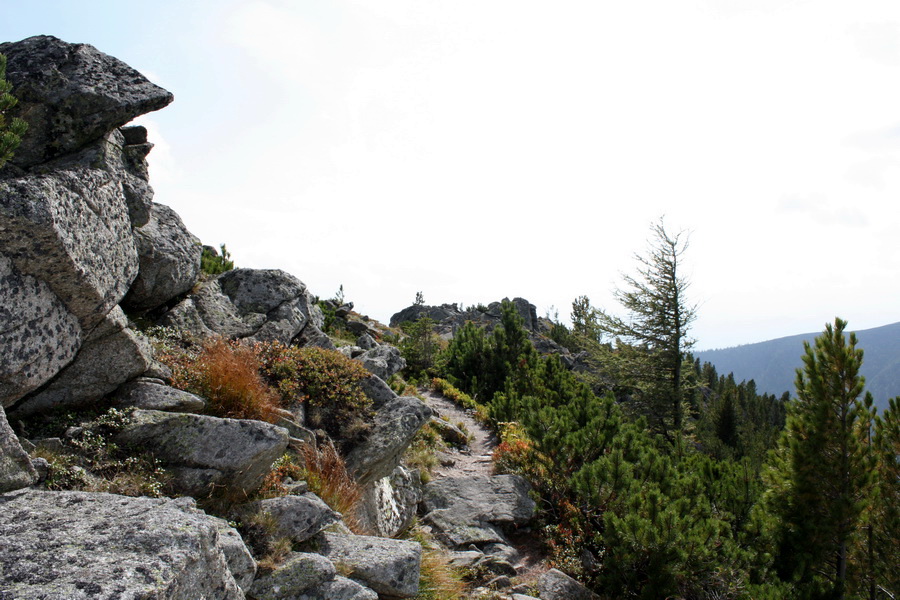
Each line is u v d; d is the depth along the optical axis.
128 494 5.35
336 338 25.44
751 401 70.06
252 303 11.89
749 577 9.31
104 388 6.64
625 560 9.34
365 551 6.40
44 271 5.64
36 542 3.71
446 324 56.06
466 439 17.11
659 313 28.38
